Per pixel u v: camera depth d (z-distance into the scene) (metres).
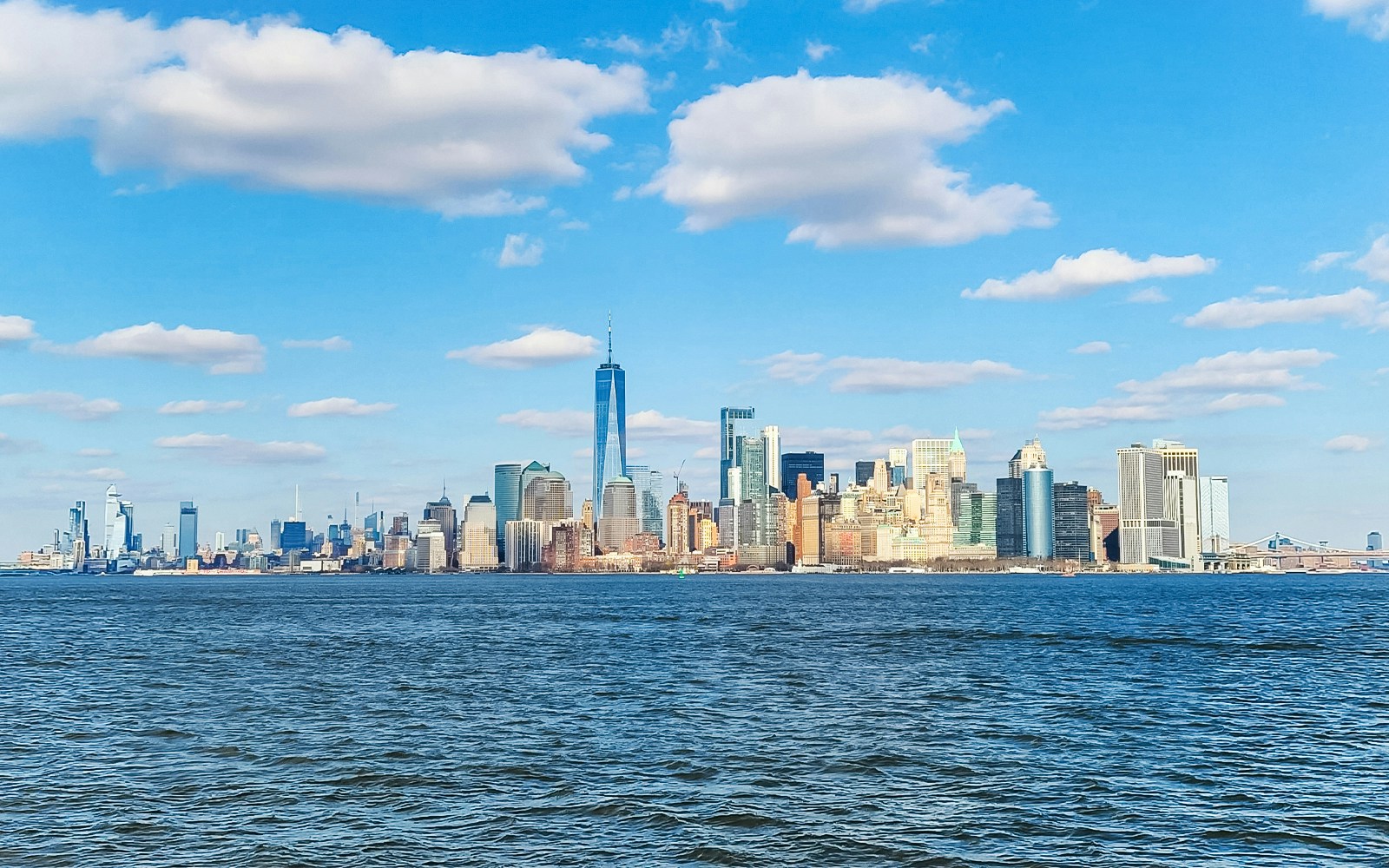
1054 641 143.25
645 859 40.78
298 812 47.47
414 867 39.81
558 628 178.00
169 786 52.41
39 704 80.94
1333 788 51.47
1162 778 53.84
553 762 57.81
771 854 41.41
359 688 90.38
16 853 41.34
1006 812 47.28
